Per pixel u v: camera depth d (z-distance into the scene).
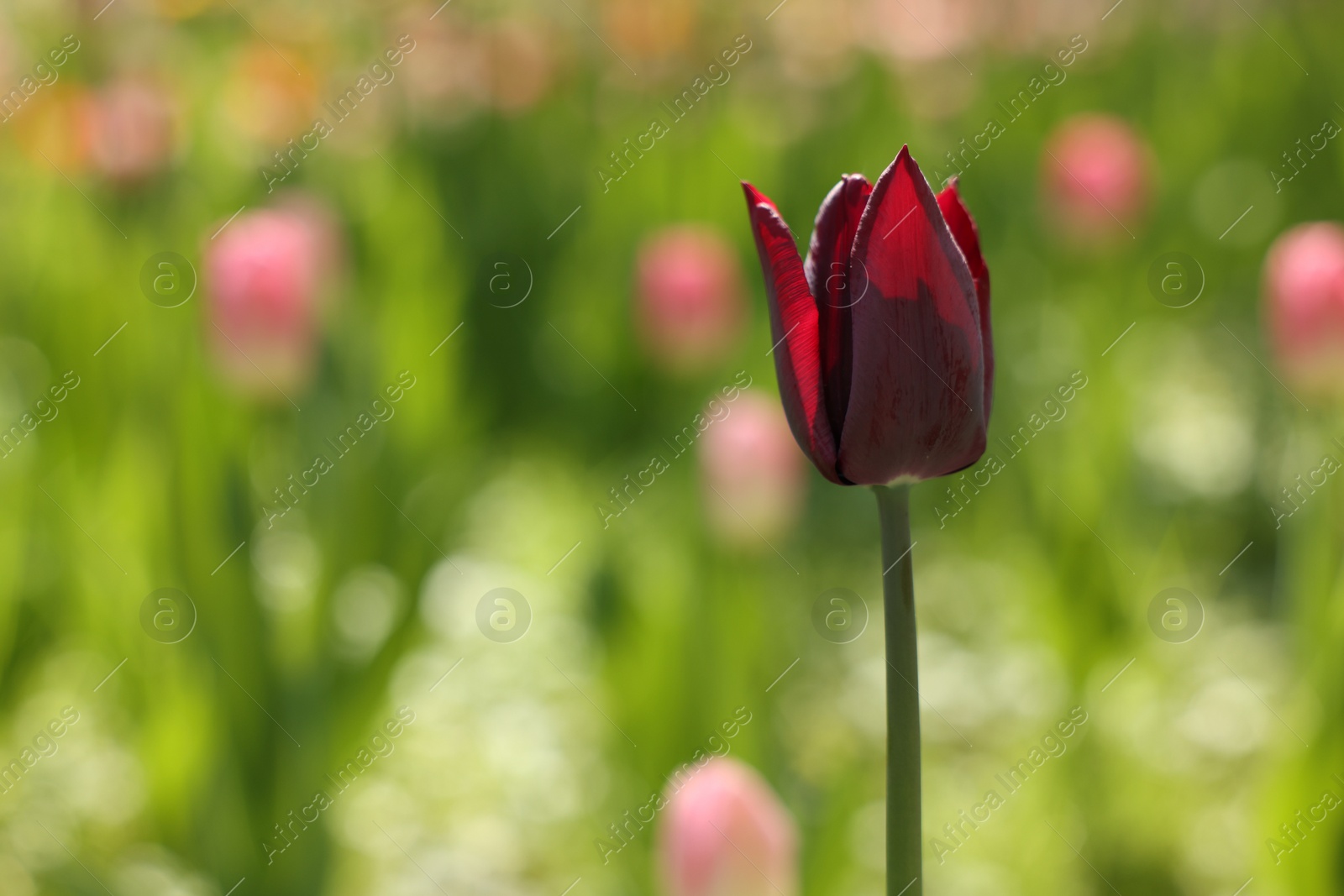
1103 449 1.70
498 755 1.76
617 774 1.47
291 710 1.36
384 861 1.55
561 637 2.02
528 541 2.29
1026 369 2.59
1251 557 2.24
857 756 1.68
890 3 3.63
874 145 2.98
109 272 1.93
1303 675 1.34
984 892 1.44
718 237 2.48
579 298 2.50
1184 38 4.14
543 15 3.45
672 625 1.36
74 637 1.75
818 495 2.47
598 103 3.35
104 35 2.76
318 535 1.59
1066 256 2.67
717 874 1.19
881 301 1.03
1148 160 2.59
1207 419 2.50
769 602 1.64
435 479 1.81
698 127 3.04
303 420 1.76
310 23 3.17
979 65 3.79
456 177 2.82
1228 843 1.51
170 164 2.34
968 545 2.22
